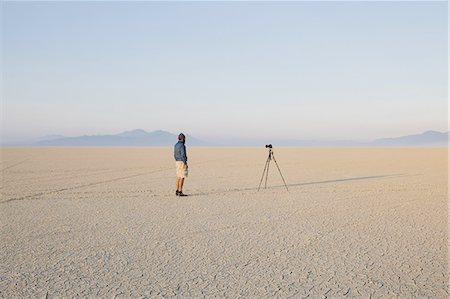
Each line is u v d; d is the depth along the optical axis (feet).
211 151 217.97
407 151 214.28
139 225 31.65
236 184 58.49
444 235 28.53
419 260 23.11
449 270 21.53
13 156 143.84
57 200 43.93
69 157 138.92
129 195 47.62
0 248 25.46
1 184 57.98
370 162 111.86
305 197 46.14
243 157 142.51
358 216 35.04
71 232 29.48
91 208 39.04
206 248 25.41
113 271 21.38
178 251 24.82
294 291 18.85
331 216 35.06
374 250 24.99
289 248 25.43
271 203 41.93
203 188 54.03
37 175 71.56
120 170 82.79
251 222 32.68
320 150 233.76
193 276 20.67
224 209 38.47
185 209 38.47
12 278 20.43
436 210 37.81
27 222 32.78
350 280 20.16
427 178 66.49
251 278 20.40
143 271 21.39
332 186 56.08
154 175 72.08
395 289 19.11
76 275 20.83
